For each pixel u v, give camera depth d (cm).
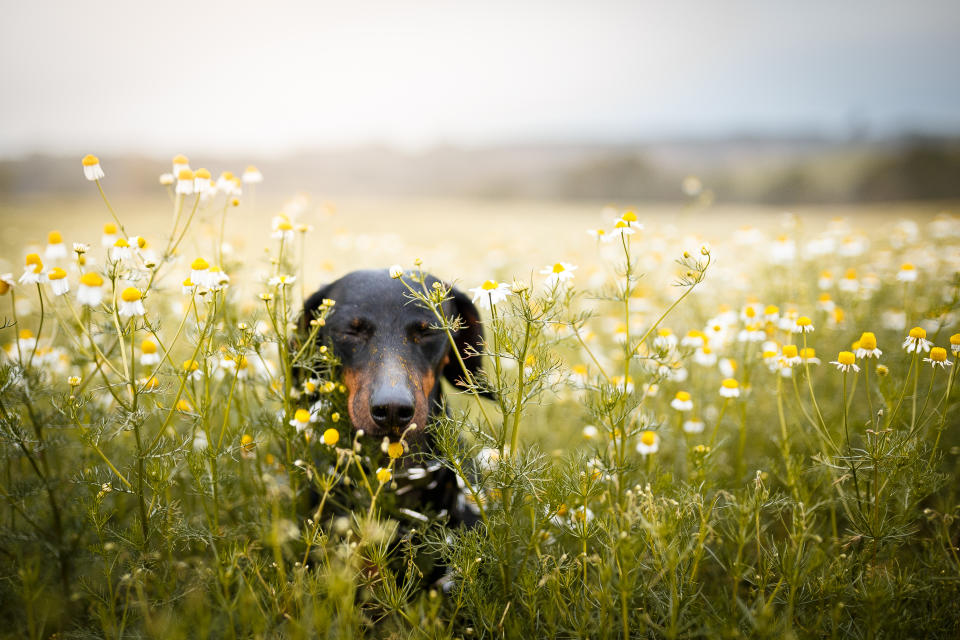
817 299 495
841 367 271
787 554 242
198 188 294
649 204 3819
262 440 291
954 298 344
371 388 280
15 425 267
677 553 231
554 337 316
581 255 891
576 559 256
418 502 316
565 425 441
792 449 386
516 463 254
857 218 1841
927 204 2892
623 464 277
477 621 257
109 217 1814
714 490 321
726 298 563
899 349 398
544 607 249
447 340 327
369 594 263
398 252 884
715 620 239
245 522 292
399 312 305
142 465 257
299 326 339
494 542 256
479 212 3158
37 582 274
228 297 340
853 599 250
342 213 2673
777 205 3478
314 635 216
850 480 292
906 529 269
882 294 535
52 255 292
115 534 261
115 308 247
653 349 317
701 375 430
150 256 288
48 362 334
